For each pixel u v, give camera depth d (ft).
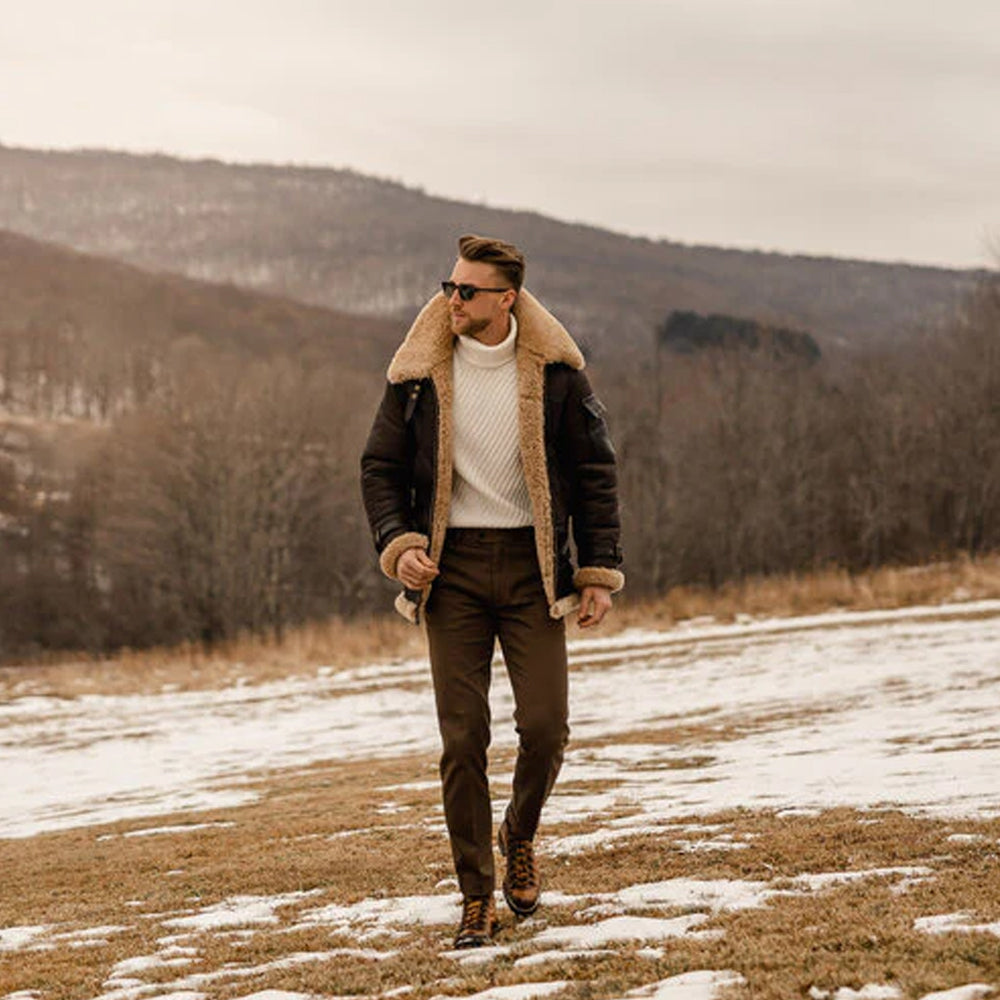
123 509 177.17
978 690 38.96
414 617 13.55
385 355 345.92
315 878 18.28
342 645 87.51
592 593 13.51
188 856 22.62
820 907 12.82
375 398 188.75
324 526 173.37
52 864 23.67
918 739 28.58
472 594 13.35
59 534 213.05
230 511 150.92
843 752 27.68
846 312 437.99
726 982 10.43
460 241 13.46
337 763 40.01
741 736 34.12
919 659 52.06
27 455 267.80
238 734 53.11
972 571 90.84
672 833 18.63
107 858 23.61
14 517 220.84
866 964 10.41
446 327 13.53
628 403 181.98
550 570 13.17
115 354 459.32
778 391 185.98
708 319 238.07
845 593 86.17
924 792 20.10
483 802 13.35
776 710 40.60
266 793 32.83
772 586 92.17
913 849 15.46
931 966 10.18
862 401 189.37
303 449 164.66
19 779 45.11
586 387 13.58
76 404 439.22
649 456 178.19
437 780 30.68
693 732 36.65
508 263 13.20
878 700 39.65
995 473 166.40
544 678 13.29
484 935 13.00
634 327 522.47
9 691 77.61
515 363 13.38
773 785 23.32
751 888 14.24
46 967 14.28
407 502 13.83
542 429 13.20
